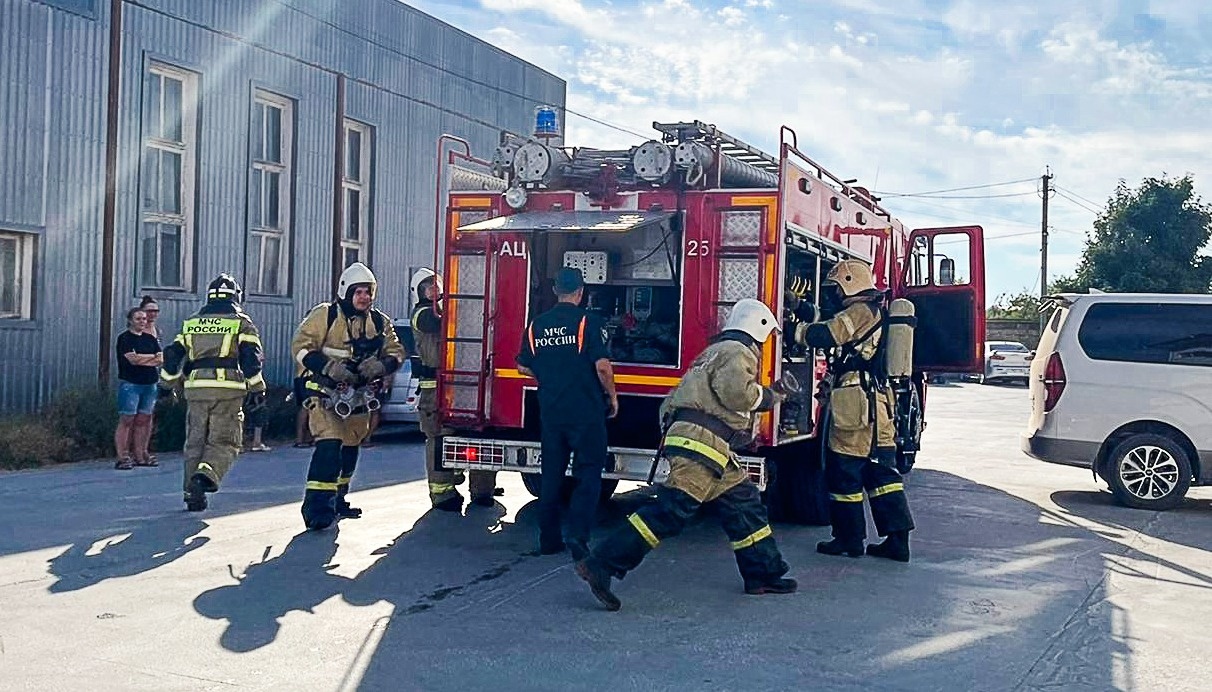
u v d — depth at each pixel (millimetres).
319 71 19547
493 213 8820
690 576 7473
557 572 7457
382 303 21625
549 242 8789
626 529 6480
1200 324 11000
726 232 8156
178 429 14570
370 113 21031
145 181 16344
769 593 6973
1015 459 15461
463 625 6125
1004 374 38000
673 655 5641
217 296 9617
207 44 17188
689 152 8117
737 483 6891
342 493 9430
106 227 15195
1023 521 10117
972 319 12734
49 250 14836
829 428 8227
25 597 6512
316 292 19672
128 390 12648
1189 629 6457
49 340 14875
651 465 8125
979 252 12773
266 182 18781
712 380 6645
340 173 20062
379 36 21156
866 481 8211
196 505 9500
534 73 26391
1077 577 7773
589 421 7609
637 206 8383
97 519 9102
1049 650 5941
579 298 7758
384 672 5273
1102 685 5367
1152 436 10922
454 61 23438
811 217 8891
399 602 6598
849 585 7293
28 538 8242
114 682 5039
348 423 9047
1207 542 9289
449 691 5020
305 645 5691
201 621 6090
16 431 12922
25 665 5254
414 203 22406
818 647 5852
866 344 8141
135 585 6859
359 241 21203
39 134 14664
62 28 14914
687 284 8227
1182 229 39438
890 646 5910
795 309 8719
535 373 7742
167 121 16781
